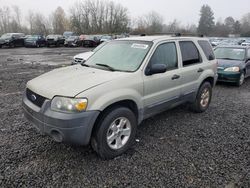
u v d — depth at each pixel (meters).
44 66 14.01
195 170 3.38
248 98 7.41
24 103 3.76
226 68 8.98
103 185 3.04
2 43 30.19
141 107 3.97
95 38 36.03
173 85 4.60
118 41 4.82
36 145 4.00
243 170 3.40
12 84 8.71
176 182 3.12
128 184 3.07
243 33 78.00
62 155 3.71
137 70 3.94
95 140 3.48
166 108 4.66
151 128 4.82
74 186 3.01
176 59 4.74
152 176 3.23
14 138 4.24
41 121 3.34
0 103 6.26
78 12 71.12
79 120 3.15
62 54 22.86
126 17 72.19
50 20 81.44
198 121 5.26
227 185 3.08
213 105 6.54
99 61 4.48
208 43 5.94
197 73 5.26
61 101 3.18
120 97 3.53
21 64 14.88
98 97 3.30
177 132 4.65
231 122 5.25
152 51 4.22
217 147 4.07
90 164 3.48
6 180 3.09
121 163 3.53
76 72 3.98
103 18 71.50
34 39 32.81
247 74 9.94
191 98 5.32
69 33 47.69
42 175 3.21
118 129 3.66
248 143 4.24
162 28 57.50
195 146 4.09
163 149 3.97
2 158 3.58
